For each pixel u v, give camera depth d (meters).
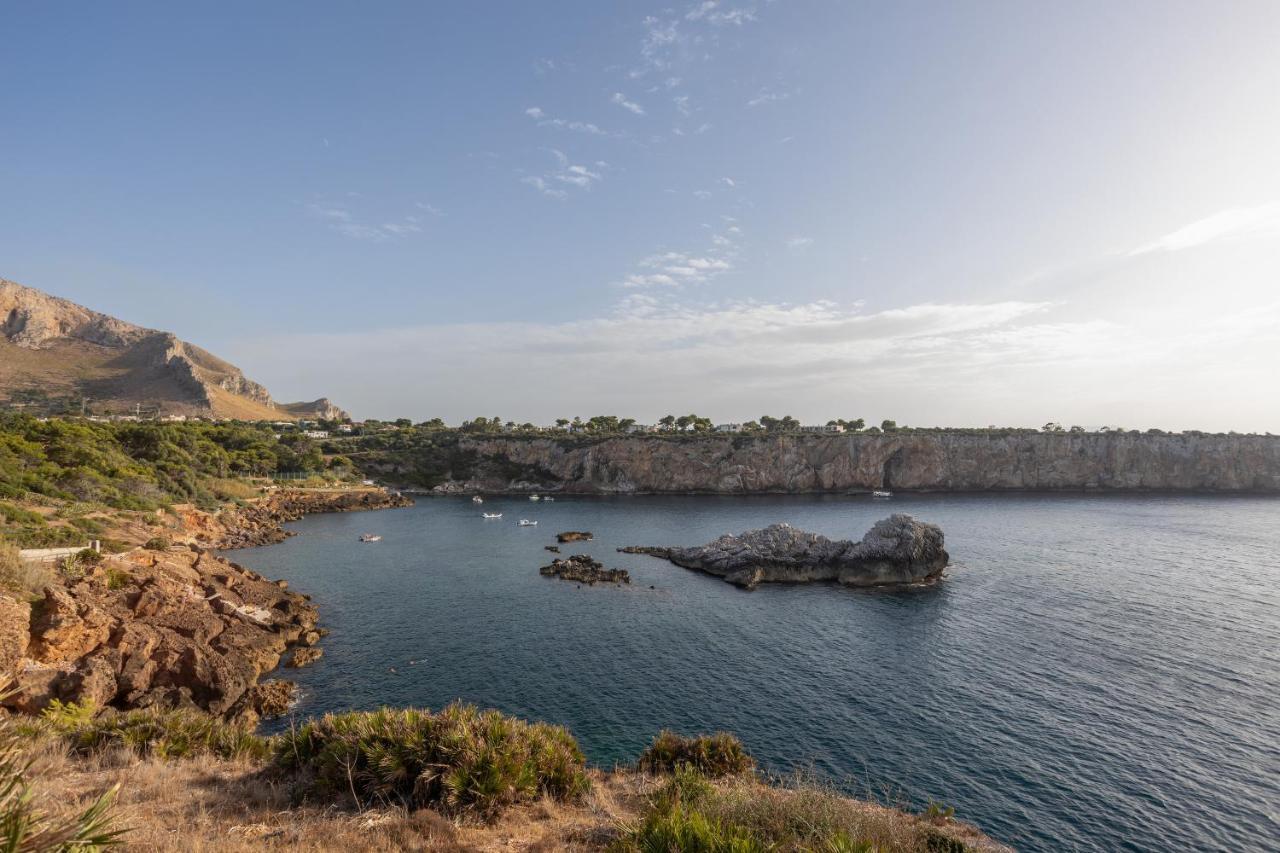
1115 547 76.94
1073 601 51.28
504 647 40.12
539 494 150.00
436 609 49.22
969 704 31.12
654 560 72.31
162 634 31.44
